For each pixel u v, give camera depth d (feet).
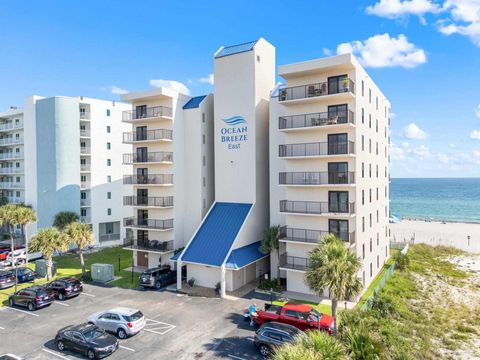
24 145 181.06
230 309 85.66
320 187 96.94
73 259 143.13
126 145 185.88
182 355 63.46
